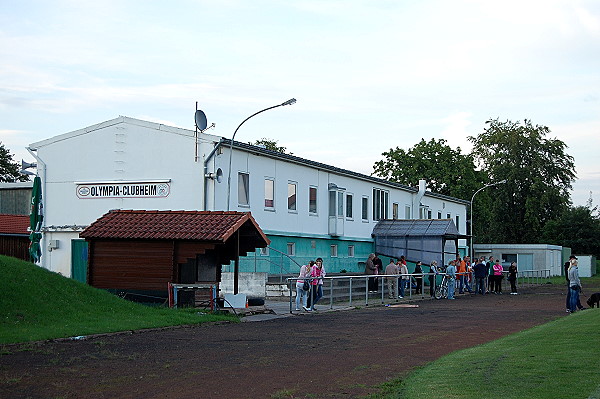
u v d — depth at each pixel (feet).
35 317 53.62
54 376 35.09
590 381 31.17
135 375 35.88
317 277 85.61
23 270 61.41
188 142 105.09
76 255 110.73
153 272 72.08
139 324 57.52
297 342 51.57
